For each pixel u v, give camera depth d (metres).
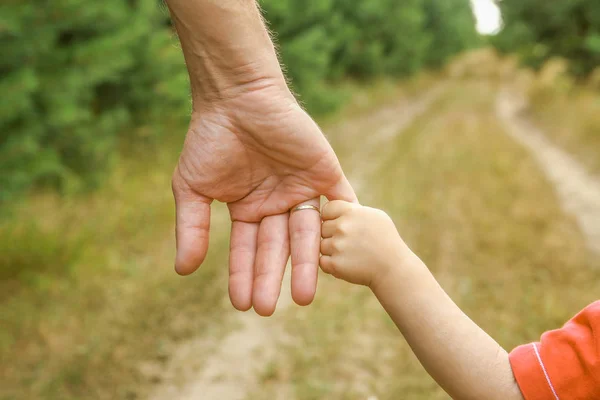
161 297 3.84
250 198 1.15
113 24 6.46
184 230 1.14
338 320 3.75
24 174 4.41
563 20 17.86
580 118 11.57
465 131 13.44
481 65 33.09
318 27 13.66
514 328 3.64
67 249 4.16
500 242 5.10
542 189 7.06
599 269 4.52
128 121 7.58
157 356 3.25
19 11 4.64
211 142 1.12
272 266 1.10
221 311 3.79
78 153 5.79
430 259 4.81
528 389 0.89
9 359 3.08
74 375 2.98
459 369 0.91
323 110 13.56
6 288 3.68
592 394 0.88
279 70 1.11
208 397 2.96
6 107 4.16
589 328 0.91
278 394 3.00
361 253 0.96
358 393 3.02
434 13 33.31
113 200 5.54
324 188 1.12
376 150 10.55
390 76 24.86
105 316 3.56
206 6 1.04
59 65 5.37
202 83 1.12
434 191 7.06
